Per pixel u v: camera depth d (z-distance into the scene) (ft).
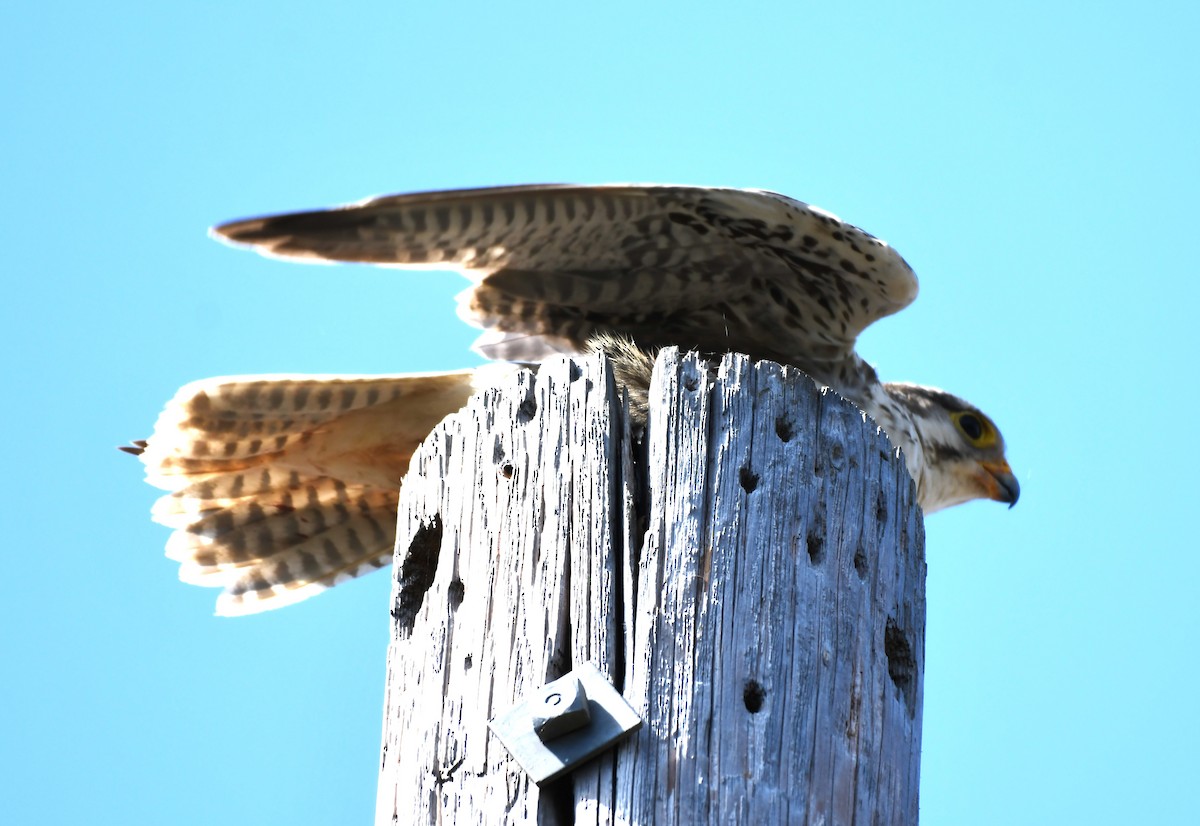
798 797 26.61
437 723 28.09
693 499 28.53
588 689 26.76
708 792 26.17
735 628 27.63
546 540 28.45
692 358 29.96
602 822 25.84
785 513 28.91
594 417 29.09
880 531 30.12
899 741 28.66
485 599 28.63
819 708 27.55
